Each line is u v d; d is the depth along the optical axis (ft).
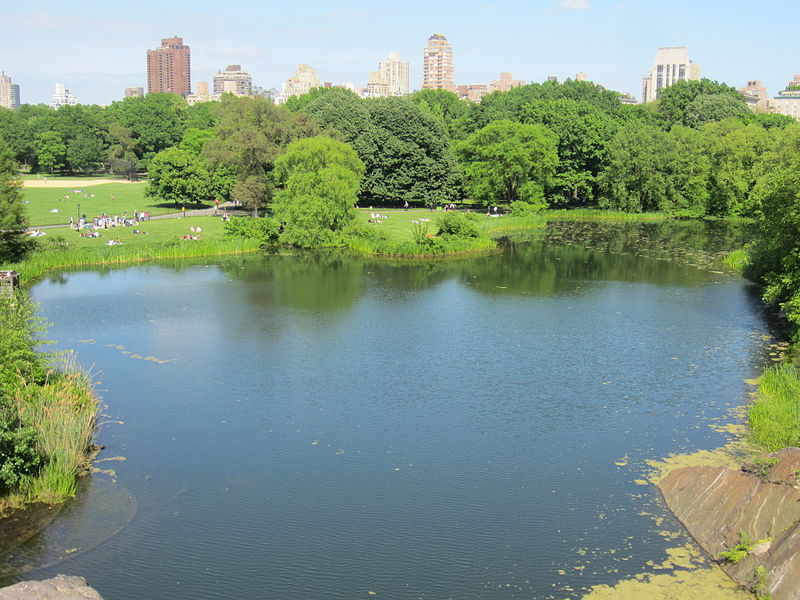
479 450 107.96
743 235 349.41
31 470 94.22
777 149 343.26
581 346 160.86
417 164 416.05
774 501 79.56
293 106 603.67
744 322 180.86
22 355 113.80
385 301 207.10
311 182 313.94
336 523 88.12
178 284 228.43
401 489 96.27
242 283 231.91
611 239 337.72
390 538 84.94
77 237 295.89
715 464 100.94
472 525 87.51
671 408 123.34
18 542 82.69
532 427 116.06
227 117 406.41
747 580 74.08
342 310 195.42
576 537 84.69
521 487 96.63
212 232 322.75
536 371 143.74
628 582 76.02
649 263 271.90
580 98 575.79
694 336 168.14
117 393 130.52
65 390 110.52
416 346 161.27
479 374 142.10
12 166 258.78
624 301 206.49
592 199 467.93
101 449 107.34
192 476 99.50
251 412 122.31
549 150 413.59
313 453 107.04
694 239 336.90
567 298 211.20
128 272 248.52
